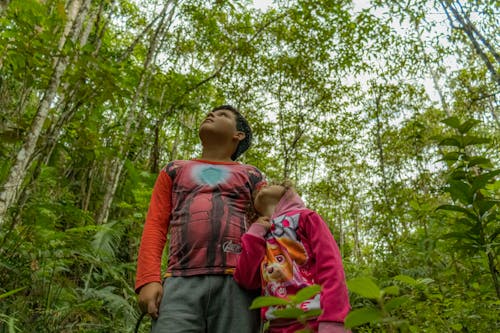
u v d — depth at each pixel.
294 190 1.66
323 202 10.45
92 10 6.69
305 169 10.20
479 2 5.95
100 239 3.79
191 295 1.51
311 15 6.96
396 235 5.32
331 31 6.93
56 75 2.89
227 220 1.63
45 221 3.27
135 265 3.91
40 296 2.82
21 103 2.99
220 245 1.58
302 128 7.33
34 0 3.28
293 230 1.47
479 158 1.79
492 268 1.78
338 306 1.21
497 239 1.88
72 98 2.99
